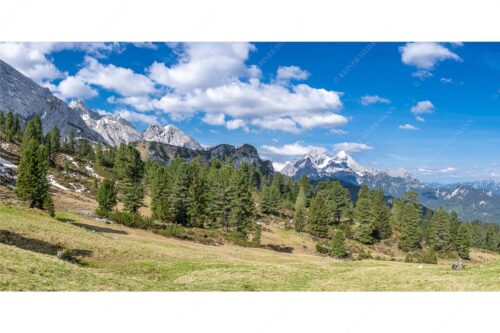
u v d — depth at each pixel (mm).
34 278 23016
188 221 104875
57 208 80188
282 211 155125
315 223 123750
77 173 146625
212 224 108250
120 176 156500
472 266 37625
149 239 68000
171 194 104375
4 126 174625
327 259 80062
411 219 129250
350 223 149375
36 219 53406
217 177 120375
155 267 41156
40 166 72875
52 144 171500
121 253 46469
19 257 26609
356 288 31625
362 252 103438
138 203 99688
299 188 181000
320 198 127000
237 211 103250
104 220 76312
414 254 122062
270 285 33438
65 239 46375
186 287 30125
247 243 89062
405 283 31906
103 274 29891
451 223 138125
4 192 82375
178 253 53062
